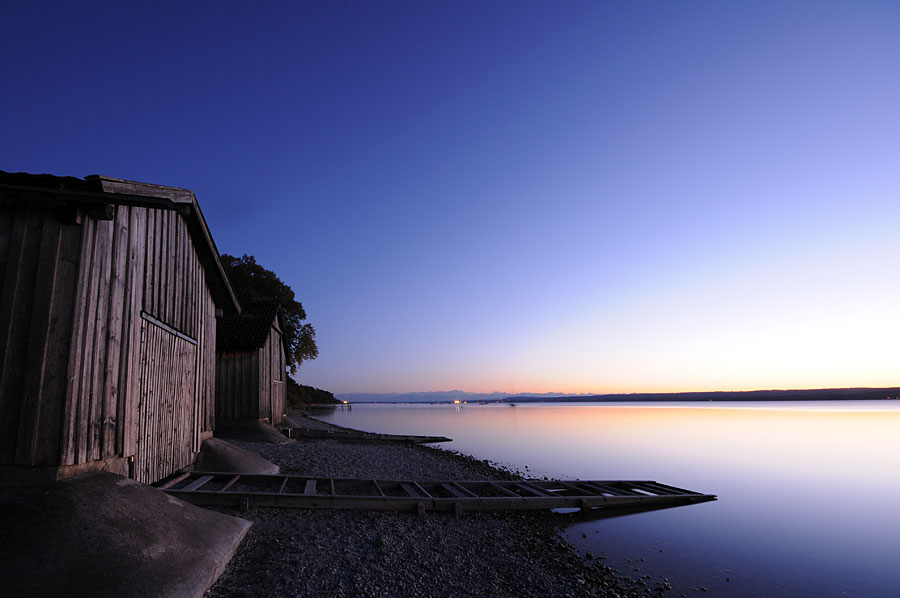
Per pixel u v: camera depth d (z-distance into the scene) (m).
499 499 9.15
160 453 7.56
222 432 16.50
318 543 6.27
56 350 4.87
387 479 10.34
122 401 5.97
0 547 3.51
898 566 7.15
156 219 7.16
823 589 6.28
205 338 10.34
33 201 5.02
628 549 7.70
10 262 4.87
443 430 33.06
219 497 7.43
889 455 20.34
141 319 6.64
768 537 8.57
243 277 40.62
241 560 5.41
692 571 6.82
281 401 23.48
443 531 7.50
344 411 74.75
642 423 42.38
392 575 5.48
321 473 11.45
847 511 10.63
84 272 5.15
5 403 4.68
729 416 56.09
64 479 4.75
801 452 21.19
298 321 44.56
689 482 13.93
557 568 6.48
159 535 4.51
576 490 11.13
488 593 5.36
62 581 3.40
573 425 39.59
